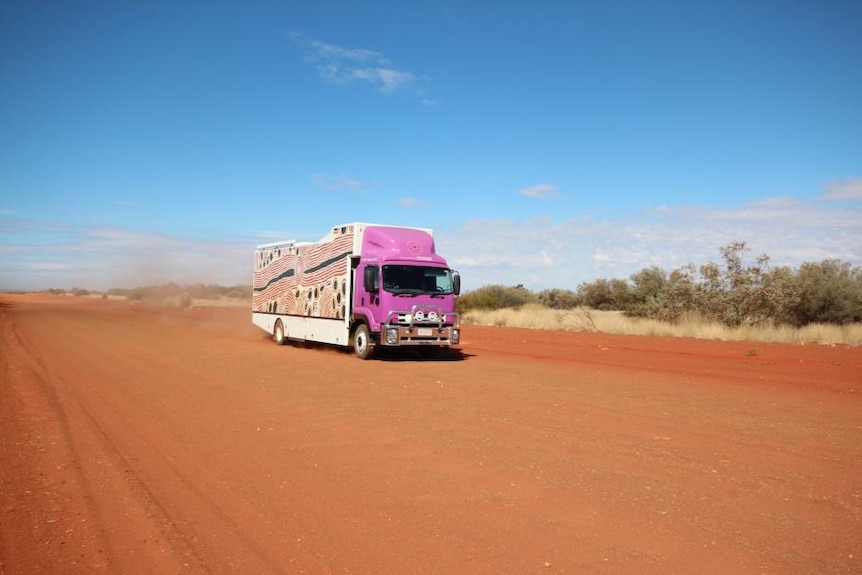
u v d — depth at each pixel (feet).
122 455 27.81
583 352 72.54
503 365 60.03
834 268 99.71
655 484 23.25
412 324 62.08
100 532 19.48
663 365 60.08
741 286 99.30
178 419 34.76
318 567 16.92
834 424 33.53
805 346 76.79
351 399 40.42
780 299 95.40
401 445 28.89
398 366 58.65
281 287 83.51
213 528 19.71
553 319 124.47
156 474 25.17
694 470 24.97
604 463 25.91
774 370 56.24
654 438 30.12
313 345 81.30
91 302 273.13
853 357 65.21
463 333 104.99
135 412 36.63
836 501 21.52
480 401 39.81
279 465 26.11
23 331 98.17
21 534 19.38
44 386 45.57
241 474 25.04
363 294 64.90
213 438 30.60
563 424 33.12
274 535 19.11
